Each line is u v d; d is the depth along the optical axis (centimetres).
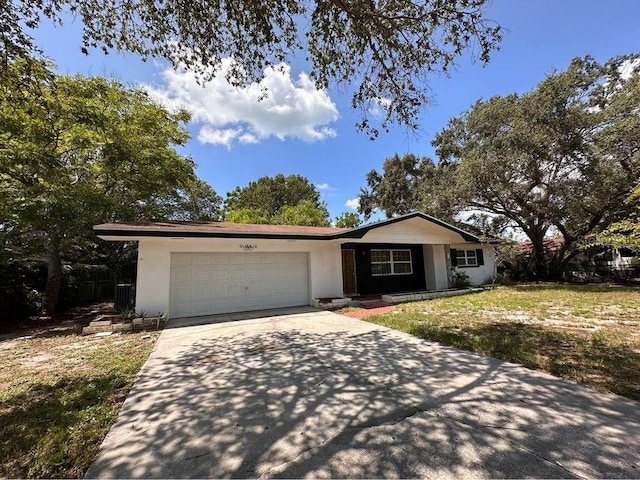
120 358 508
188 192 2062
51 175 842
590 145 1356
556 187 1454
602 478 200
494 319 725
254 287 995
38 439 265
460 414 292
